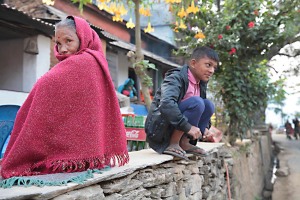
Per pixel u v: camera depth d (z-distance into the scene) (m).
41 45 6.66
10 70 6.88
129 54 4.95
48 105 1.93
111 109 2.21
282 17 6.61
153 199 2.72
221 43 6.59
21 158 1.89
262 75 7.21
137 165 2.42
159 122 3.21
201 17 6.88
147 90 4.86
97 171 2.05
